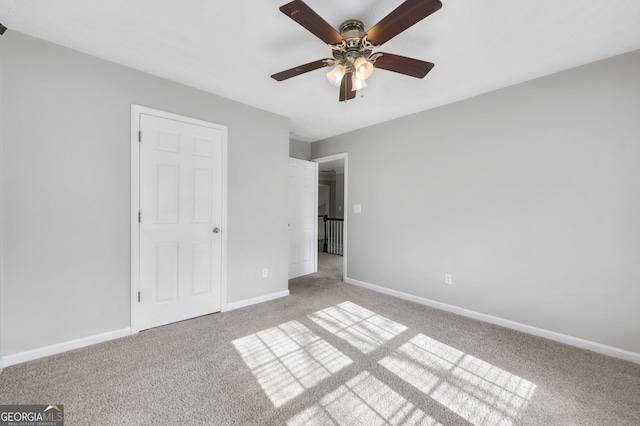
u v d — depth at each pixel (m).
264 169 3.19
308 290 3.67
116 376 1.73
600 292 2.08
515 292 2.49
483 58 2.06
